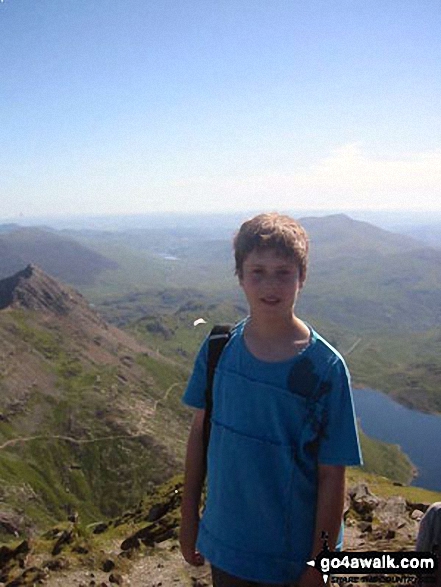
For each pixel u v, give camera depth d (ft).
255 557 3.41
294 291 3.47
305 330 3.53
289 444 3.34
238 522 3.47
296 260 3.45
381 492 16.15
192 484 4.03
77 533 12.02
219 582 3.58
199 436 4.00
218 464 3.57
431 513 4.25
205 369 3.87
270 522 3.40
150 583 9.88
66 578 9.96
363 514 12.23
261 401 3.39
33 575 10.03
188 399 3.99
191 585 9.64
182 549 4.04
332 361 3.38
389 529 10.73
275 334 3.50
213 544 3.58
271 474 3.37
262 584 3.40
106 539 13.32
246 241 3.54
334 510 3.32
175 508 15.79
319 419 3.32
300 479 3.37
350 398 3.37
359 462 3.32
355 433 3.36
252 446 3.39
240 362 3.55
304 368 3.36
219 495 3.56
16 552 11.15
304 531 3.42
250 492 3.42
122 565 10.61
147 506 17.76
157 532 13.07
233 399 3.51
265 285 3.41
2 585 9.94
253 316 3.54
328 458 3.32
